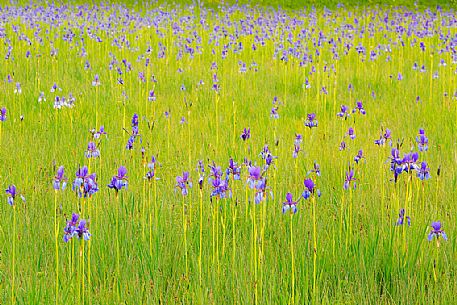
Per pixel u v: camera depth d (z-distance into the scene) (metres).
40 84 13.81
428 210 7.11
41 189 7.68
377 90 14.80
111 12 29.30
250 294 5.32
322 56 19.11
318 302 5.18
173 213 6.95
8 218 6.70
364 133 10.56
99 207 6.93
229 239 6.46
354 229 6.69
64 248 6.16
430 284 5.54
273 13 32.53
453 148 9.63
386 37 22.38
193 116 11.83
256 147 9.26
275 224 6.68
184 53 18.50
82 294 5.13
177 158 9.00
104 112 11.62
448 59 17.69
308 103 13.07
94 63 16.61
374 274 5.87
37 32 18.16
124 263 5.89
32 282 5.34
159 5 34.75
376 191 7.57
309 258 5.78
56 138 9.66
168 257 6.02
